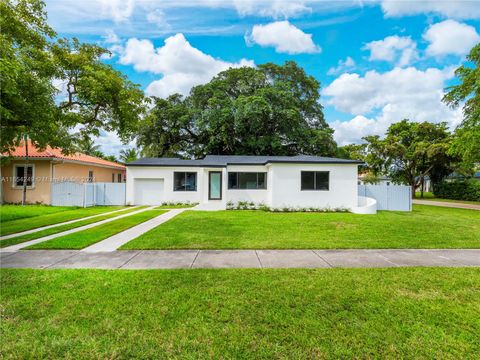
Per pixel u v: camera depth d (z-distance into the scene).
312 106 25.92
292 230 8.55
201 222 10.02
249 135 23.98
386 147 31.02
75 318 3.01
